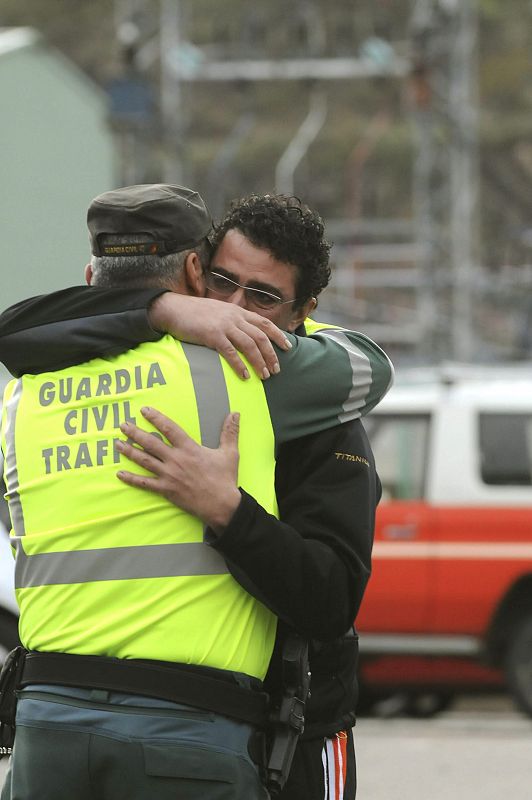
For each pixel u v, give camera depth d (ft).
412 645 71.92
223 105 377.71
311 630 22.08
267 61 167.94
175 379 22.11
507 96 384.27
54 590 21.86
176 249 23.02
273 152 368.27
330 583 21.86
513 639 71.31
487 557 71.20
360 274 186.09
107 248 22.99
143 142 161.58
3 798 22.56
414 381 81.15
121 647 21.39
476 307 190.70
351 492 22.66
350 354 23.34
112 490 21.75
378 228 192.03
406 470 73.15
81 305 22.75
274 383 22.52
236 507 21.47
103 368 22.45
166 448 21.63
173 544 21.59
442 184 167.63
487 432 72.64
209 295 24.22
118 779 21.15
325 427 22.93
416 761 57.82
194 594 21.54
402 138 369.50
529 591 71.36
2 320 23.04
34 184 214.07
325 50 170.71
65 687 21.48
